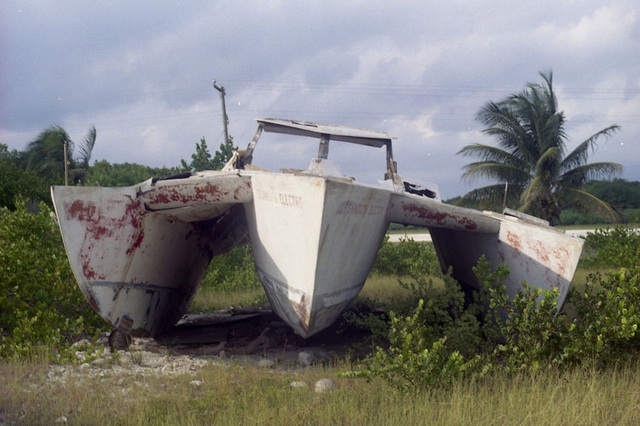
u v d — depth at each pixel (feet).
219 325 29.94
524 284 20.43
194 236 28.19
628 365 18.97
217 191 22.97
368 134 28.35
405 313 22.76
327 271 20.76
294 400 16.71
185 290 30.40
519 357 19.16
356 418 15.16
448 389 17.57
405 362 17.80
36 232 32.24
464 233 26.73
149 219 24.59
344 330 28.45
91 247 23.91
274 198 21.15
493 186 93.71
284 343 26.07
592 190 182.29
